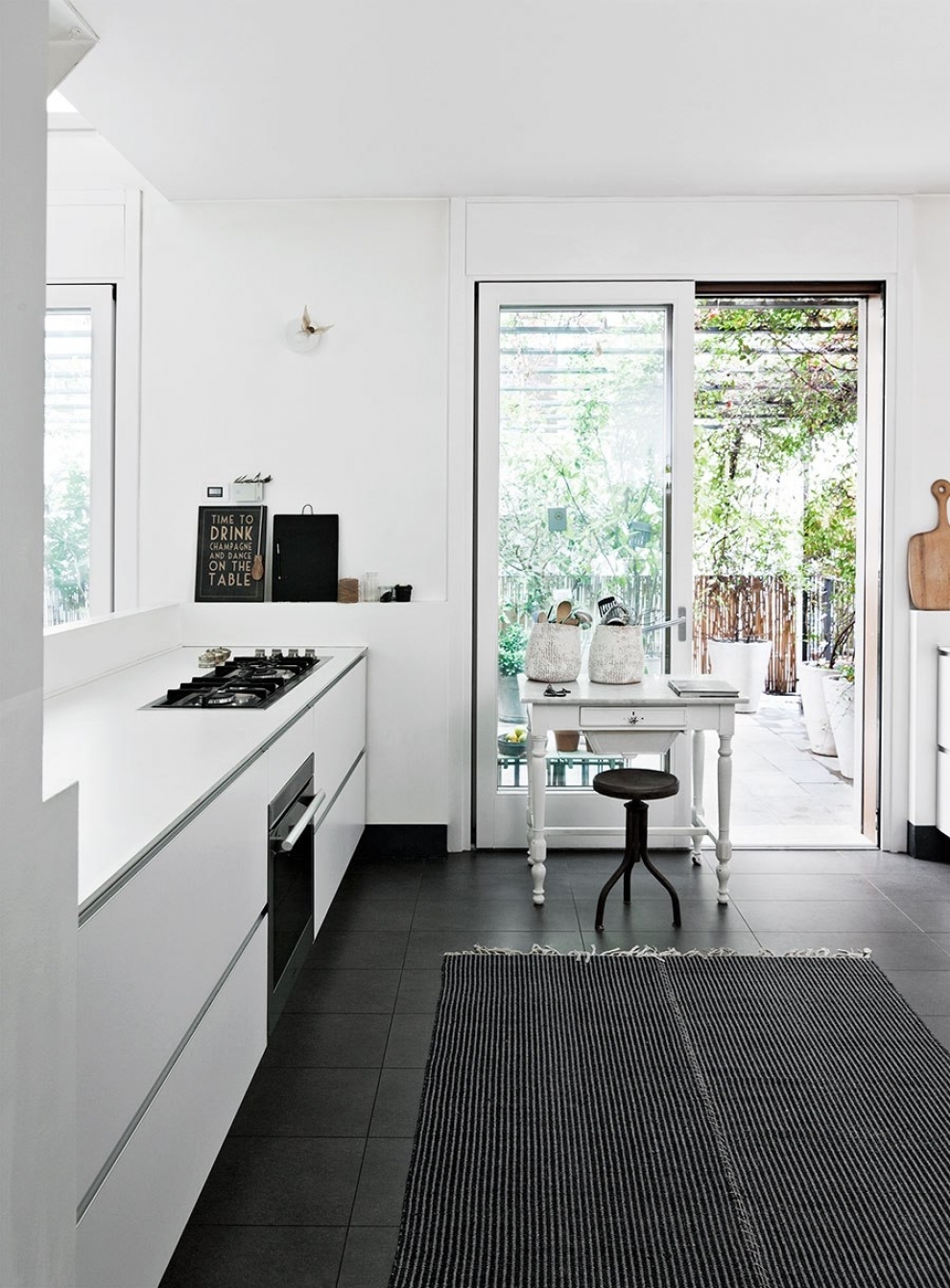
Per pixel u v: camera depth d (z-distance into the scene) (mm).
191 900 1772
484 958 3365
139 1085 1504
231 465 4480
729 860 3945
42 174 1057
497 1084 2586
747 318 7035
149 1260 1553
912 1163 2240
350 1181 2195
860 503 4715
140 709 2732
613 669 4102
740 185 4254
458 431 4457
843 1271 1905
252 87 3367
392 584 4516
